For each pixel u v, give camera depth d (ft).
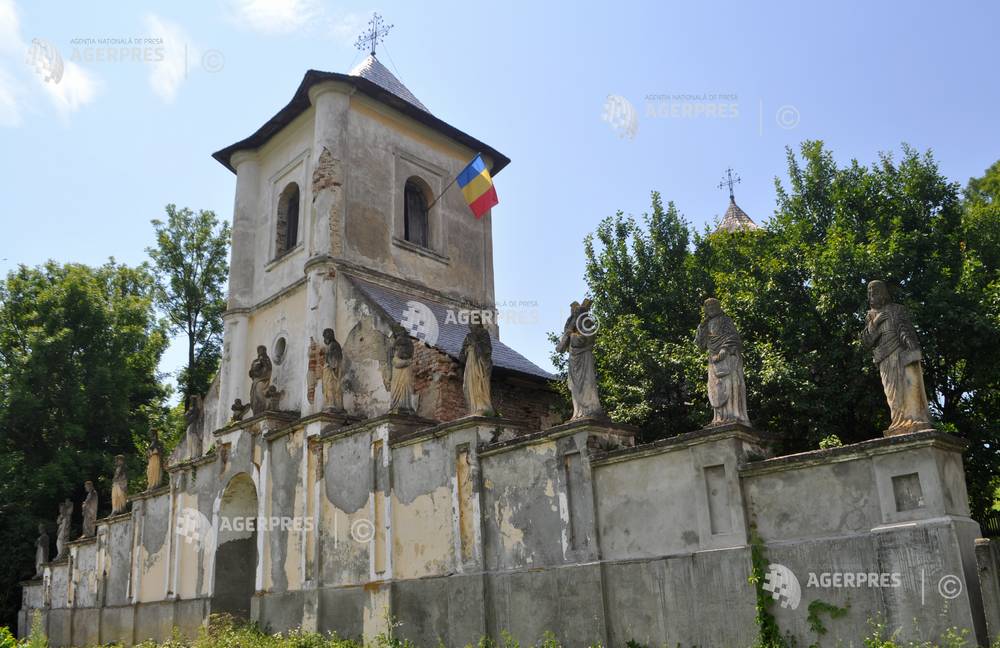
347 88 73.92
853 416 49.78
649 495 37.96
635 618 37.22
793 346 50.37
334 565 54.60
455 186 83.87
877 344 32.78
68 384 105.91
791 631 32.32
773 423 49.62
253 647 51.37
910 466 30.35
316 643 50.11
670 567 36.35
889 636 29.66
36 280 114.32
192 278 127.03
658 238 66.69
